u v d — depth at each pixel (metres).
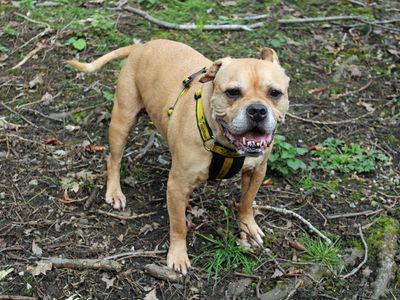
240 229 1.41
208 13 2.38
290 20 2.32
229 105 1.15
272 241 1.41
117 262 1.31
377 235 1.43
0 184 1.53
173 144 1.29
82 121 1.79
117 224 1.44
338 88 2.00
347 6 2.49
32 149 1.66
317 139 1.77
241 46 2.17
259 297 1.27
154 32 2.23
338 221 1.48
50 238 1.38
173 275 1.30
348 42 2.24
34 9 2.32
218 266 1.32
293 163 1.59
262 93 1.15
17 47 2.10
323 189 1.58
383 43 2.23
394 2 2.54
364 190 1.58
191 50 1.42
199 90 1.23
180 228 1.31
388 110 1.91
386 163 1.68
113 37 2.16
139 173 1.60
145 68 1.42
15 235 1.38
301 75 2.05
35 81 1.92
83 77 1.97
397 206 1.53
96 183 1.56
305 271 1.33
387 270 1.34
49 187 1.53
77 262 1.30
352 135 1.79
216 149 1.21
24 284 1.27
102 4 2.40
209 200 1.52
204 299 1.26
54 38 2.14
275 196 1.55
